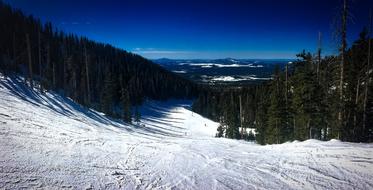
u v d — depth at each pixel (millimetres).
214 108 89688
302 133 26516
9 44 63875
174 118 85062
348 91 23234
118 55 146375
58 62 73062
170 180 9117
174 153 14930
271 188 8078
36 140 13203
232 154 14555
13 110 23281
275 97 30625
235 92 92000
